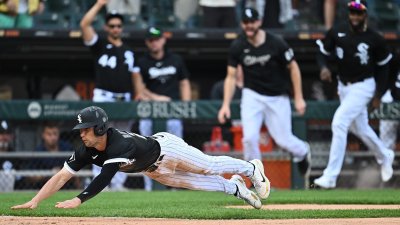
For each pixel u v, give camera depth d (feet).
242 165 61.41
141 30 116.57
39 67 119.44
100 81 105.70
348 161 110.63
